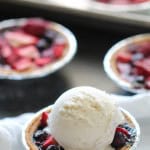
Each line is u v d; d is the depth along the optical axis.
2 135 0.41
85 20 0.71
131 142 0.37
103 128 0.36
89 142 0.36
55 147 0.37
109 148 0.36
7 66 0.64
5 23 0.72
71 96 0.37
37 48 0.67
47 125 0.39
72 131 0.35
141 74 0.59
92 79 0.61
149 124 0.44
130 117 0.39
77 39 0.70
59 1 0.74
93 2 0.75
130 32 0.69
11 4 0.76
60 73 0.62
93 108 0.36
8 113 0.57
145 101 0.45
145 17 0.69
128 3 0.77
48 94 0.59
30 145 0.37
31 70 0.62
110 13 0.70
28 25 0.70
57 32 0.69
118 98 0.46
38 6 0.74
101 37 0.69
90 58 0.65
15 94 0.60
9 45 0.67
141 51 0.63
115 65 0.60
